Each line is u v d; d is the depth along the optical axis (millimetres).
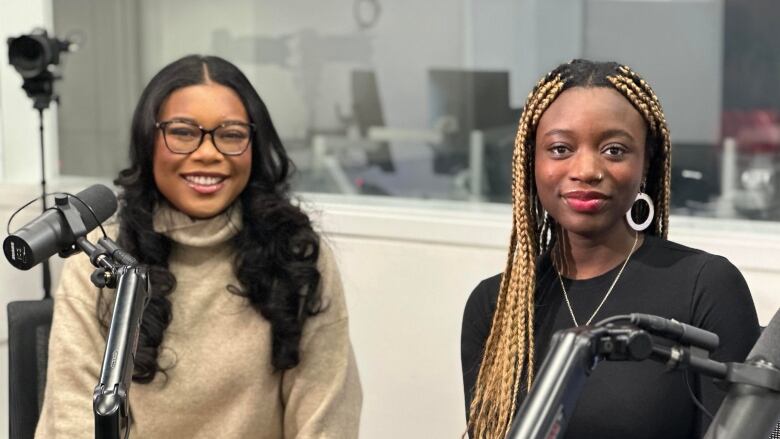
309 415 1811
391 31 4012
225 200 1796
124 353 1184
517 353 1521
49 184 3162
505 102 3861
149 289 1301
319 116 4145
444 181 3869
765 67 3441
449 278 2387
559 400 893
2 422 2969
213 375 1775
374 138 4051
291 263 1809
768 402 921
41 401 2049
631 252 1509
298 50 4152
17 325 2061
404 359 2455
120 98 3896
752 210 3146
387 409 2484
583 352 911
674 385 1414
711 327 1425
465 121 3910
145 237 1797
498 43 3871
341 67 4098
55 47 2719
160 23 3986
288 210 1837
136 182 1816
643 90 1479
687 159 3438
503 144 3832
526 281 1526
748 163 3361
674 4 3578
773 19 3432
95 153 3773
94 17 3830
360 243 2492
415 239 2422
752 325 1440
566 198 1457
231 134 1784
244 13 4148
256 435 1811
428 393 2428
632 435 1411
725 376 945
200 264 1833
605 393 1428
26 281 2910
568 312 1504
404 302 2445
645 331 955
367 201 2799
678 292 1452
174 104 1780
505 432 1500
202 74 1800
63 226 1354
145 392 1770
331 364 1838
